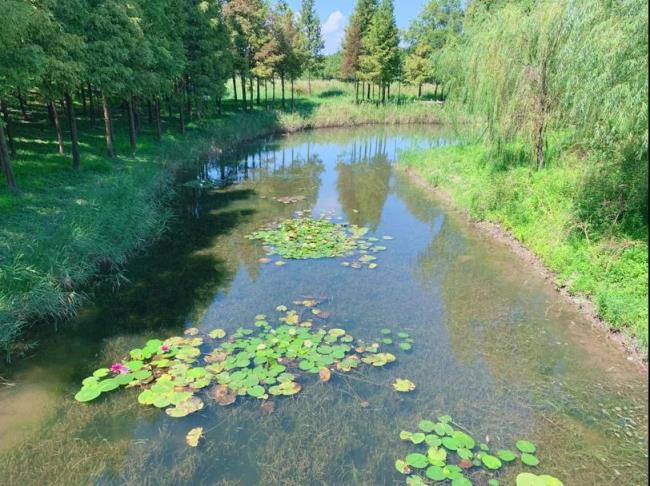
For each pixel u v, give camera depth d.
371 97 39.50
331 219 11.48
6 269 6.11
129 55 13.00
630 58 6.40
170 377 5.05
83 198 9.73
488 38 11.57
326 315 6.63
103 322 6.40
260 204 12.83
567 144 10.70
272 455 4.17
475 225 10.79
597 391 5.11
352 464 4.09
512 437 4.44
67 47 9.96
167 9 16.44
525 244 9.01
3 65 8.10
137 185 11.52
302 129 29.20
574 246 7.87
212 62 20.73
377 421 4.60
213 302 7.05
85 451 4.18
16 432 4.38
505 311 6.86
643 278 6.46
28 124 16.09
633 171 7.76
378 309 6.91
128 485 3.83
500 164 12.23
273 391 4.90
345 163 19.52
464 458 4.07
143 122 21.08
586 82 7.25
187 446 4.25
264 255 8.95
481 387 5.16
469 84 12.76
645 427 4.58
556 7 9.63
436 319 6.64
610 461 4.16
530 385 5.21
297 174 17.14
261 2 28.14
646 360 5.52
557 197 9.46
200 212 11.93
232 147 22.42
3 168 9.20
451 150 16.77
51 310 6.24
